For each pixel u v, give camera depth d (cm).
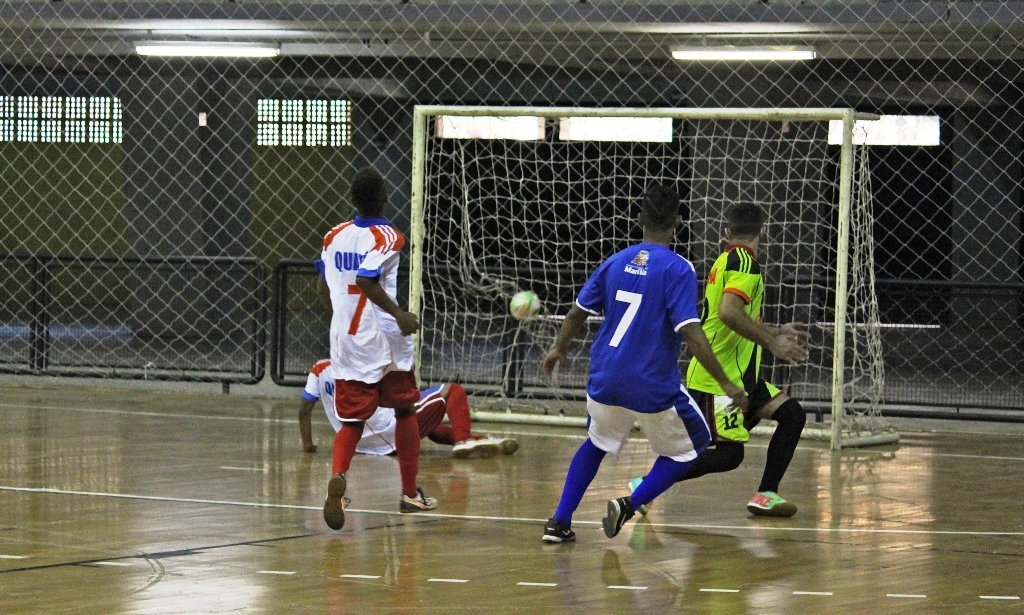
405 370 1233
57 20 2880
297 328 2375
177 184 3412
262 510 1273
